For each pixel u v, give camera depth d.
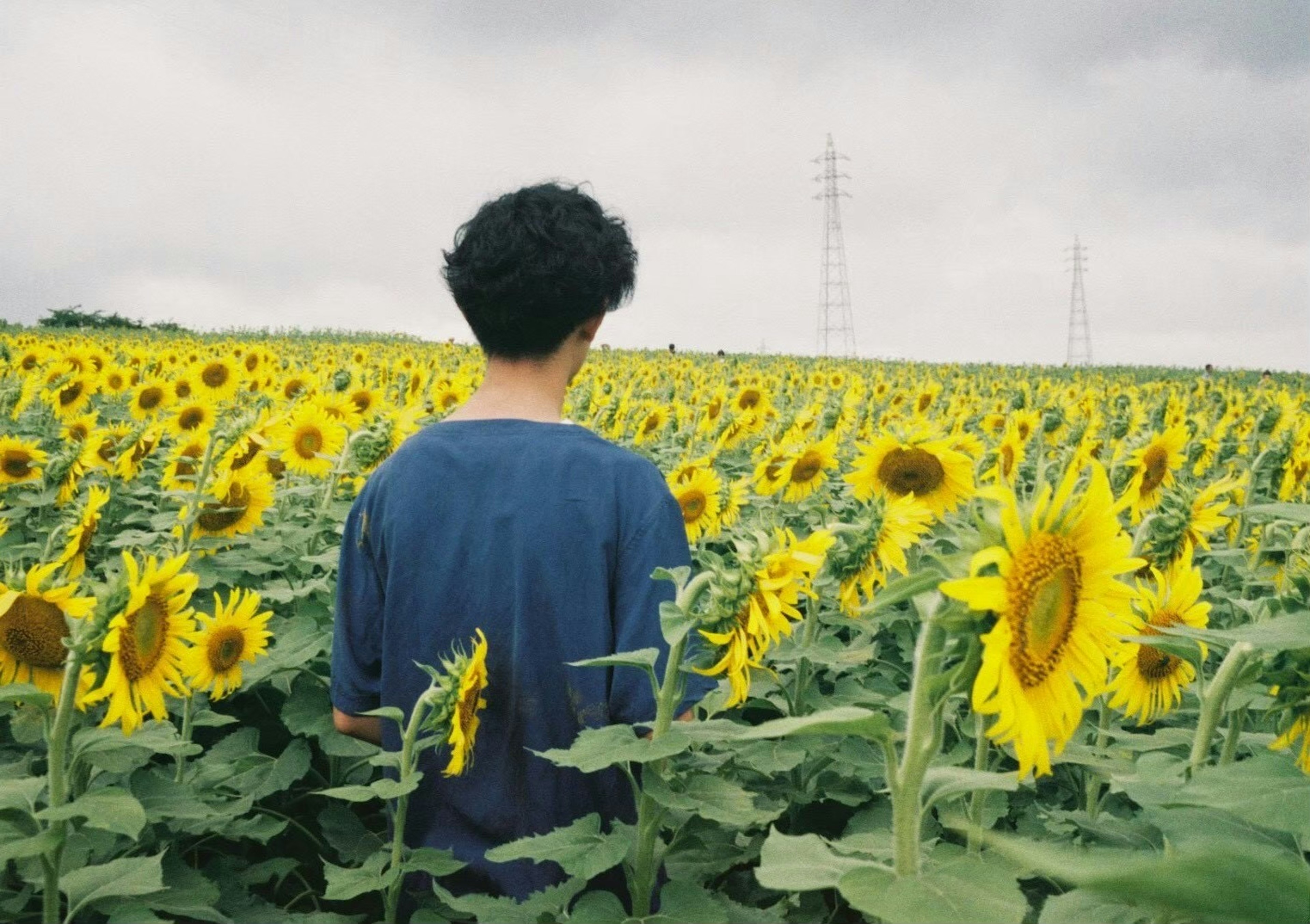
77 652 2.39
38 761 3.79
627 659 2.41
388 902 2.84
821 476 6.77
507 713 2.76
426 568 2.78
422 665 2.55
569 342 3.04
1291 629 1.69
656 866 2.71
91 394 11.77
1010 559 1.33
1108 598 1.44
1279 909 0.50
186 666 2.80
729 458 11.18
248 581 5.85
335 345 40.53
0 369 16.17
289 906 3.57
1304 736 1.88
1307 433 7.73
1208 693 2.19
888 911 1.36
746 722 4.89
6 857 2.15
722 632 2.38
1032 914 2.88
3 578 2.68
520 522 2.75
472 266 2.90
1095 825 2.47
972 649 1.39
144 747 2.52
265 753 4.69
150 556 2.58
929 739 1.50
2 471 7.00
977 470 8.27
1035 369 46.06
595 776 2.79
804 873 1.51
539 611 2.74
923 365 45.78
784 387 19.64
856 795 3.95
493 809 2.79
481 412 3.01
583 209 2.98
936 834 3.49
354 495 7.31
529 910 2.52
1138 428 11.14
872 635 5.04
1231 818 1.81
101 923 3.04
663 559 2.77
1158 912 1.76
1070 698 1.43
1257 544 5.62
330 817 3.88
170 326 55.78
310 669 4.30
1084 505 1.40
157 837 3.41
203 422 8.91
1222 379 42.00
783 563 2.41
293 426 7.32
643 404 13.04
